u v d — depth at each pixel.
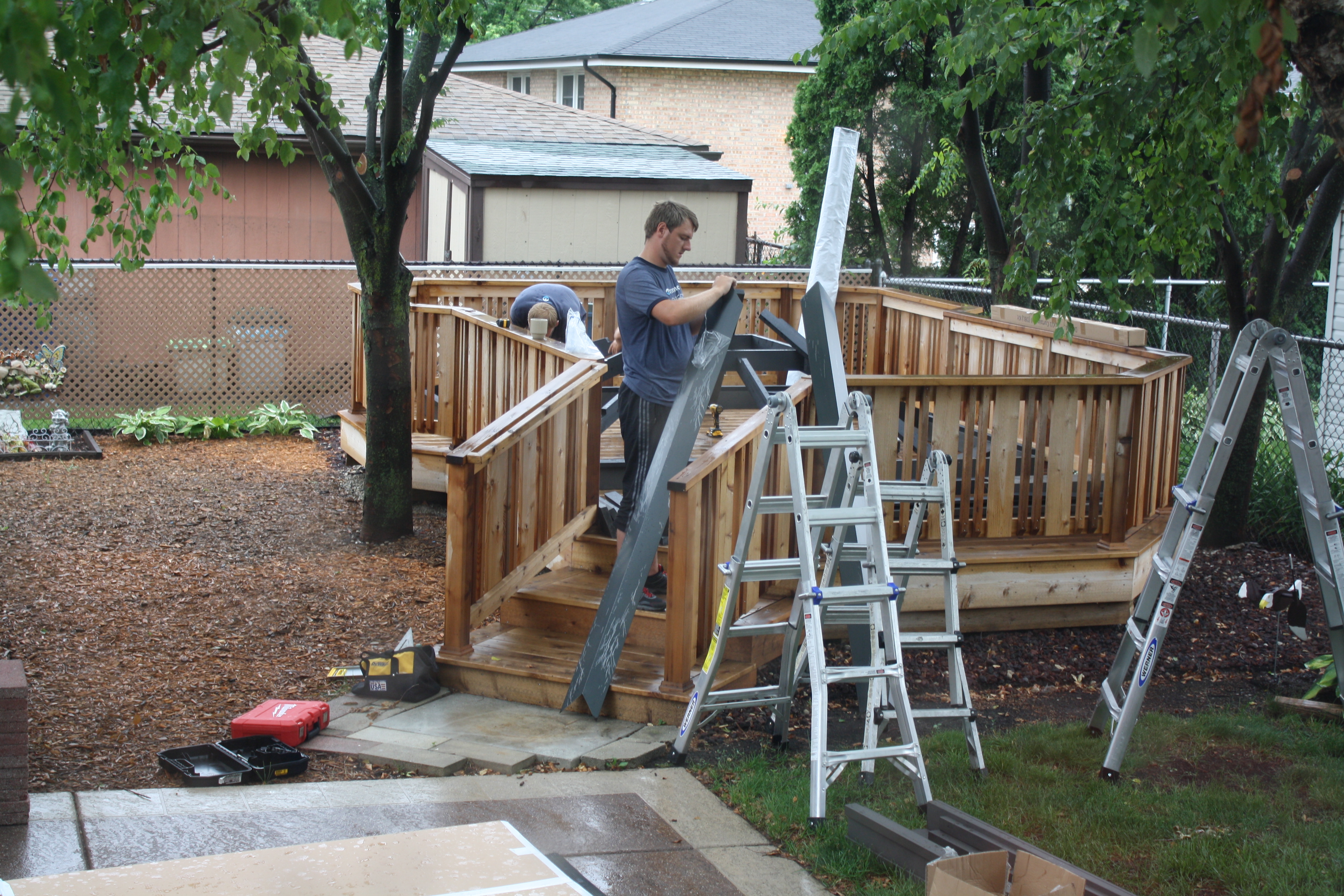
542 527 5.97
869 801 4.39
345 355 12.46
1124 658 5.05
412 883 2.30
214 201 13.98
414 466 9.02
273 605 6.72
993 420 6.52
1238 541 8.48
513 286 10.40
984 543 6.64
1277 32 2.18
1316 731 5.31
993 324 8.94
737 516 5.67
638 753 4.78
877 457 6.36
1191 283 13.11
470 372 8.70
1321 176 7.71
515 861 2.42
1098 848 4.01
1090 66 6.55
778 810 4.24
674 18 27.95
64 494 8.95
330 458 10.60
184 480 9.56
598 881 3.66
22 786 3.82
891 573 4.69
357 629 6.40
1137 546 6.75
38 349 11.40
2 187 2.11
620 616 5.23
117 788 4.30
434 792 4.31
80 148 4.48
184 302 11.77
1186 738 5.21
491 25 34.44
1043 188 6.93
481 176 14.01
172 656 5.85
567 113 19.70
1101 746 5.04
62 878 2.33
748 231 26.72
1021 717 5.58
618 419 7.27
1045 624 6.71
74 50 2.28
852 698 5.69
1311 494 4.93
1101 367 7.86
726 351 5.64
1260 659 6.41
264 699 5.36
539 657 5.59
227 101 2.97
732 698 4.83
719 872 3.77
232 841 3.77
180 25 2.89
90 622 6.27
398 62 7.10
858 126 16.25
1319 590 7.57
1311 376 15.48
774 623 5.11
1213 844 4.03
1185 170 6.72
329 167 7.60
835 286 6.04
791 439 4.41
